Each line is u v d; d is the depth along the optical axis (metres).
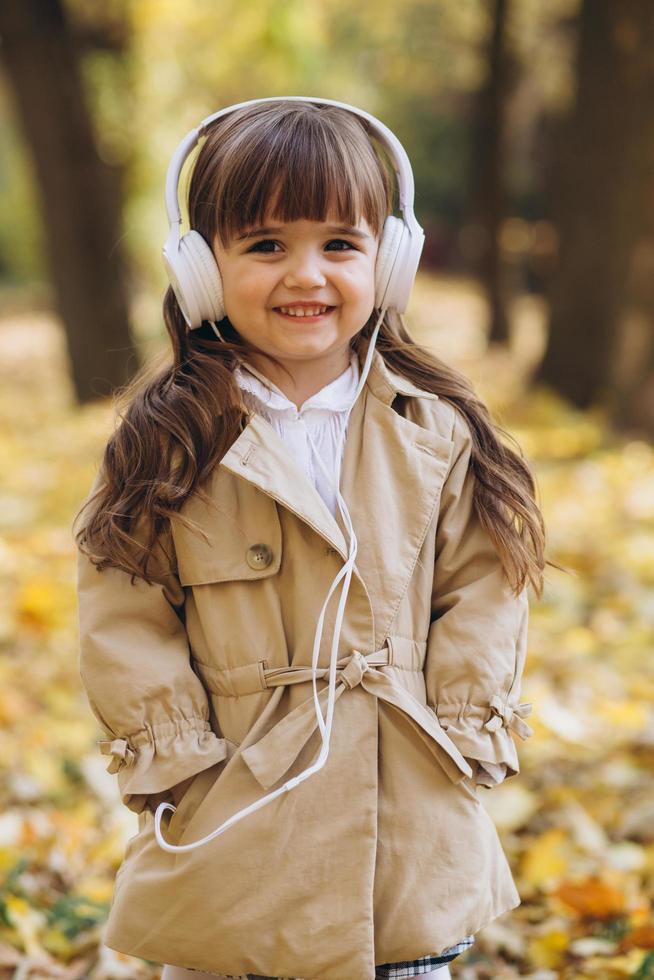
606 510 6.32
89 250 10.15
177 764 1.85
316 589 1.90
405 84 19.88
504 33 13.52
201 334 2.04
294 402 1.99
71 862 3.06
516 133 19.28
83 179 10.02
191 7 10.89
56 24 9.81
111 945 1.87
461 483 2.00
